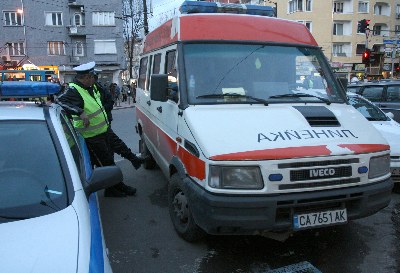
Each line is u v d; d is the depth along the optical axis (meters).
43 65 40.47
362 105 7.62
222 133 3.62
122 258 3.99
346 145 3.60
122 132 13.79
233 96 4.27
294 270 3.68
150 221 4.96
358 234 4.50
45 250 2.08
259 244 4.25
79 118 5.34
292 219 3.44
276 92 4.43
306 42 4.97
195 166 3.67
